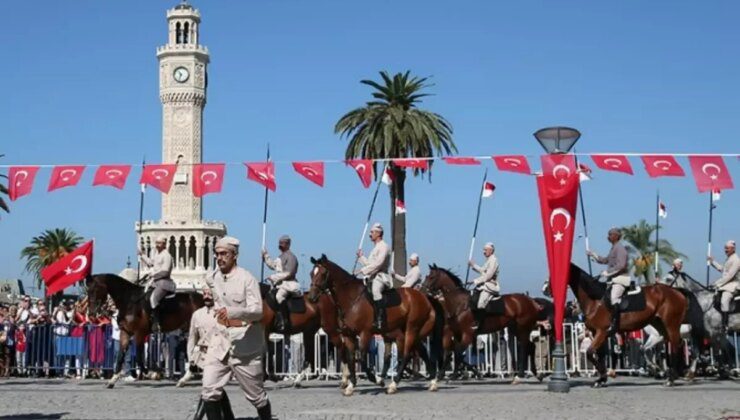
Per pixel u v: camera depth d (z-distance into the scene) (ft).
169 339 85.25
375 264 65.10
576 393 63.36
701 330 77.30
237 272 38.19
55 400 59.98
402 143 154.30
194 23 386.93
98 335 87.45
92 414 51.37
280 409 54.19
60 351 87.92
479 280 76.74
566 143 66.95
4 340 88.94
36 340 89.20
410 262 81.30
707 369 84.69
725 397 60.13
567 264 65.87
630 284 69.51
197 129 377.09
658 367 84.23
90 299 72.84
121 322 73.61
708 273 86.02
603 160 73.72
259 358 38.42
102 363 87.15
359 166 78.02
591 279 69.92
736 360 83.92
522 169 76.74
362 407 55.26
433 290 77.56
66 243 327.06
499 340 88.22
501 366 87.51
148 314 73.05
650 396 61.00
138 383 77.77
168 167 78.33
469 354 91.76
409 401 58.59
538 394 62.64
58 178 78.23
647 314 69.67
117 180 77.71
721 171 74.02
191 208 369.30
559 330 65.16
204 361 38.19
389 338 71.10
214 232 368.68
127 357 87.04
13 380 83.15
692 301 77.30
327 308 70.59
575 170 66.49
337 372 86.58
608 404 56.24
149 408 54.80
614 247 70.08
